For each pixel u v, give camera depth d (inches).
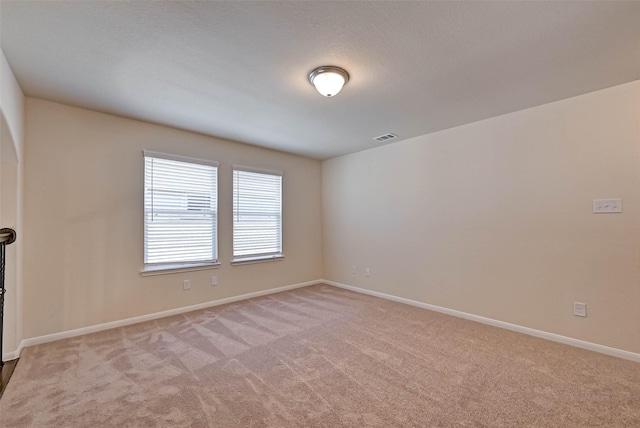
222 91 101.1
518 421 64.8
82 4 60.1
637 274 93.1
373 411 68.1
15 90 90.4
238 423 64.0
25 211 103.9
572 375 83.7
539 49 77.0
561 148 107.8
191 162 145.0
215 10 62.4
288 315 136.8
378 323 126.3
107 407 69.4
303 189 198.1
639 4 60.7
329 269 203.3
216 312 141.5
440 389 76.9
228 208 160.1
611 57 80.7
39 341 105.5
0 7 60.6
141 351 99.3
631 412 67.7
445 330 118.2
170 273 138.2
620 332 95.4
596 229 100.3
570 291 105.3
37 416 66.2
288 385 78.9
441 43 74.5
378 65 84.8
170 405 70.3
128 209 126.6
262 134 149.7
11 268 94.5
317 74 87.4
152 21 66.0
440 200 143.9
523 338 110.3
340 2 60.3
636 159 93.8
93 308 117.4
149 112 119.7
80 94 103.2
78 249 114.6
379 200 172.4
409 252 156.8
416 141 154.1
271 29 69.1
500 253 123.0
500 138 123.5
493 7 61.8
